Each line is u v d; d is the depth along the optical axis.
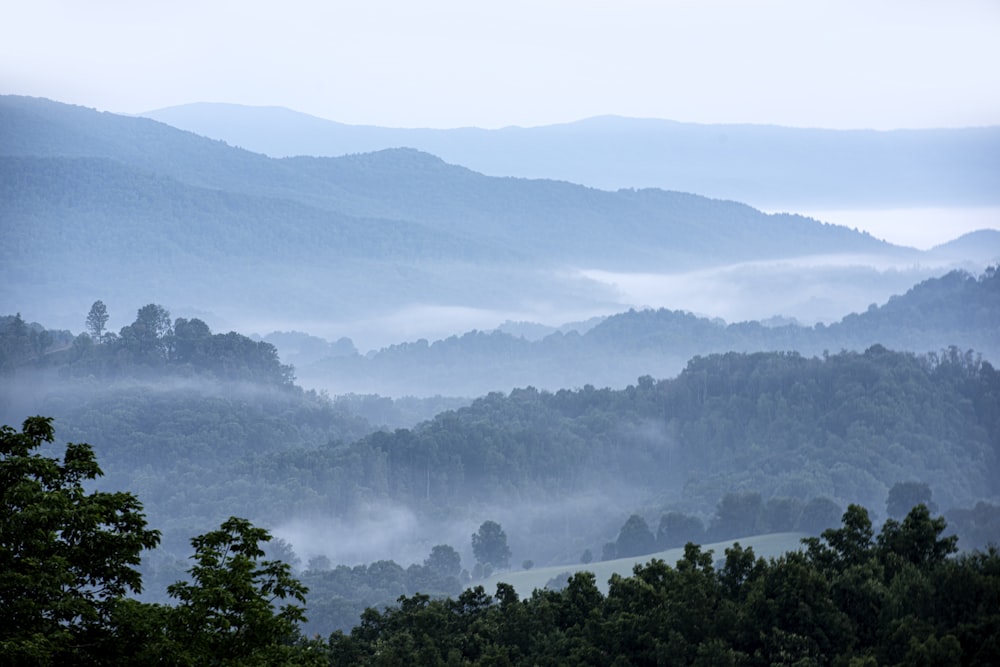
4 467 65.12
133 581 68.94
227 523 75.19
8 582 60.75
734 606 143.62
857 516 154.75
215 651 69.00
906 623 130.88
